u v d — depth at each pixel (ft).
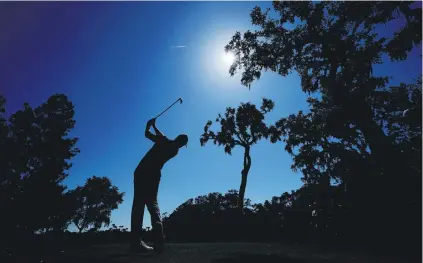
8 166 44.62
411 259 13.87
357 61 56.18
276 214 49.21
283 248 19.70
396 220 24.52
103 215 91.30
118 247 20.13
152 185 17.81
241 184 103.19
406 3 51.93
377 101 55.98
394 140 43.16
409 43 52.08
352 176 31.96
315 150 63.82
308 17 62.03
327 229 31.68
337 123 49.44
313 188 45.96
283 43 67.46
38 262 12.14
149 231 24.20
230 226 48.55
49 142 49.21
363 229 27.30
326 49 59.57
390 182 28.50
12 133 49.93
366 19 58.70
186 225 50.37
